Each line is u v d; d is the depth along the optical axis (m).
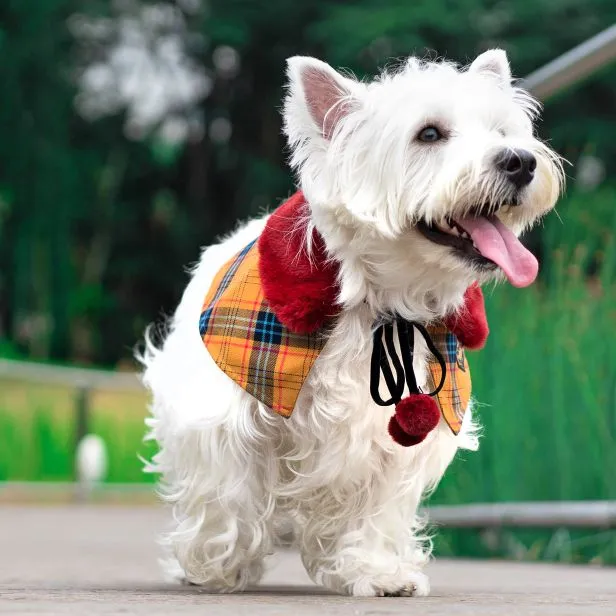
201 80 34.12
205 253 5.09
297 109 4.52
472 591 4.77
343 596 4.44
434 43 26.36
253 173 31.77
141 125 35.00
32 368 14.20
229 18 30.69
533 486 7.72
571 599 4.23
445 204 4.22
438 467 4.73
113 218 34.56
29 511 12.83
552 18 26.77
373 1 27.41
